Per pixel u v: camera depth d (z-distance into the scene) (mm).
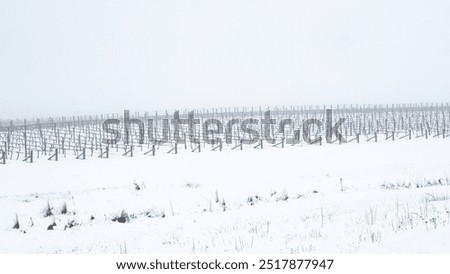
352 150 41875
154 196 20266
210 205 17625
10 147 49031
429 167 29172
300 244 10008
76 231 14711
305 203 17141
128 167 33500
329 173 27484
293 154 39750
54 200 19656
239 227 13531
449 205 12984
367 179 24750
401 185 22297
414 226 10211
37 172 31766
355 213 13680
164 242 12141
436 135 55562
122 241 12992
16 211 17734
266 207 17000
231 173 29094
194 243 11555
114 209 17922
